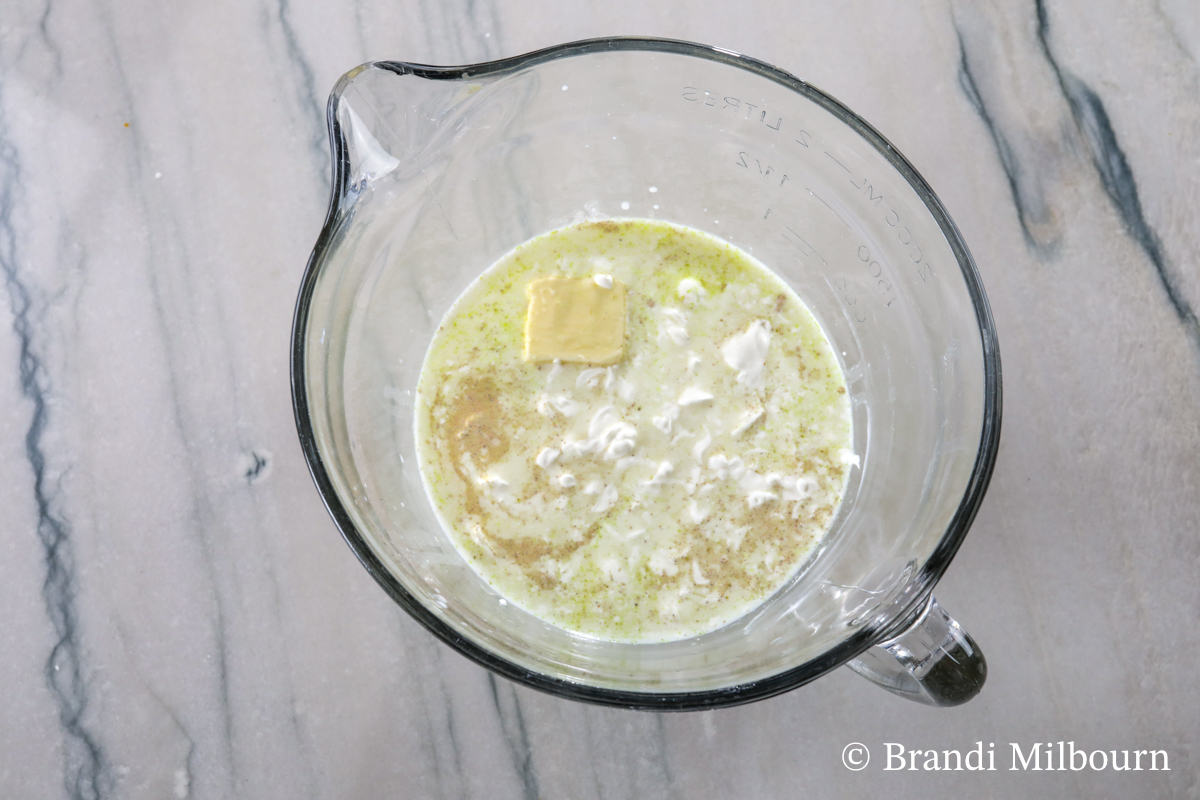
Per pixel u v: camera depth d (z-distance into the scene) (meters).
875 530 0.43
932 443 0.42
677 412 0.43
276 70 0.49
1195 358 0.48
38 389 0.48
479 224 0.46
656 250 0.46
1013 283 0.48
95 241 0.48
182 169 0.48
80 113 0.48
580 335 0.43
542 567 0.43
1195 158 0.48
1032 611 0.47
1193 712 0.47
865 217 0.44
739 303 0.45
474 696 0.47
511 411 0.44
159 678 0.47
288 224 0.48
